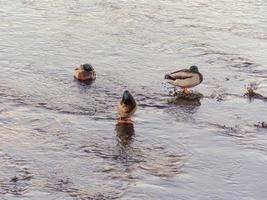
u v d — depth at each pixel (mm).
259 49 30250
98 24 34406
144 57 28250
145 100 22375
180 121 20422
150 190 15359
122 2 40562
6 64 26266
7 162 16734
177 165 16938
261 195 15344
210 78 25344
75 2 40094
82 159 17141
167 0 41812
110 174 16234
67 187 15375
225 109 21719
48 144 18109
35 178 15828
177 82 22844
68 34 32000
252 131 19703
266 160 17438
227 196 15211
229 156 17672
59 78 24578
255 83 24828
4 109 20859
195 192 15352
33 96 22328
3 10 37125
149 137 18953
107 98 22406
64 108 21188
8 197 14695
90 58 27797
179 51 29531
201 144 18531
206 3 41125
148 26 34375
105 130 19359
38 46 29469
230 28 34469
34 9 37688
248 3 41281
